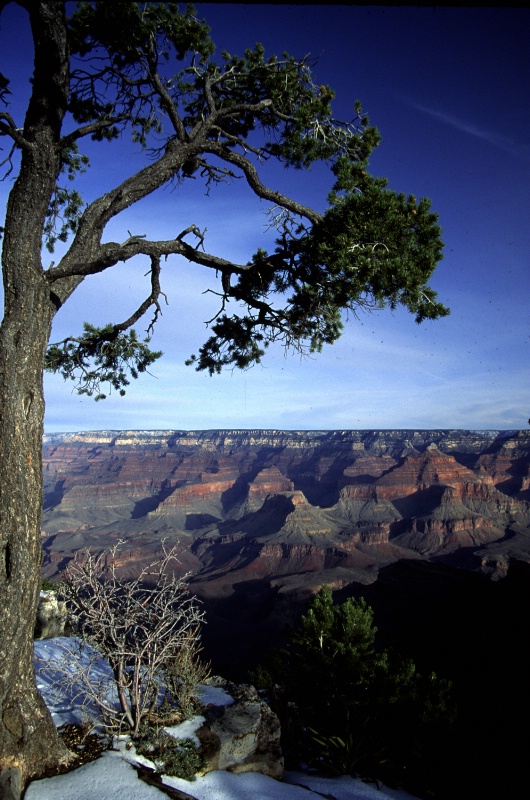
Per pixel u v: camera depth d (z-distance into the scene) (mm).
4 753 5176
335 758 7516
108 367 9766
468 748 7781
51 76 6000
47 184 6016
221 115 7809
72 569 6227
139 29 7027
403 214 7508
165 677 6996
